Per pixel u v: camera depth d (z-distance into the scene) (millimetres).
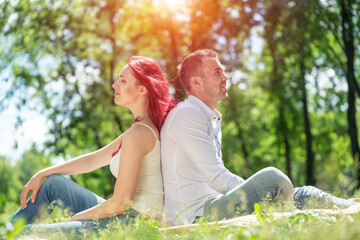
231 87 15555
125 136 3033
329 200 3104
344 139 17469
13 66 13703
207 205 2979
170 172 3064
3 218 3496
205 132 3119
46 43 13516
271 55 13938
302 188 3363
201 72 3312
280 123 16266
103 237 2293
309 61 13836
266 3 12703
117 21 13352
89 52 13461
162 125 3178
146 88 3143
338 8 12547
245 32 13219
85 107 13523
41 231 2754
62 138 13602
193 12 13141
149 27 13469
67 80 13492
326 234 1944
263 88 15219
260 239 1902
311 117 17828
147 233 2258
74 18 13367
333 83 14125
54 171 3391
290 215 2402
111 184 14883
